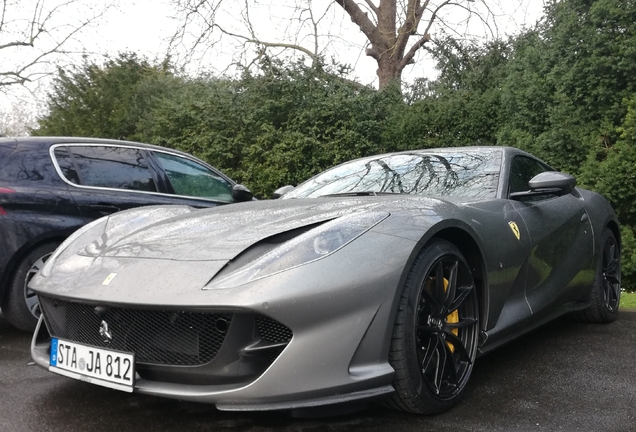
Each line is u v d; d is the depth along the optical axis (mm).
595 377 2910
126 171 4660
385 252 2254
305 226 2391
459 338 2617
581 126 7410
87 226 3029
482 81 10945
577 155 7355
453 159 3572
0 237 3766
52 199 4055
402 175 3496
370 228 2322
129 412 2471
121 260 2434
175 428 2303
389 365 2201
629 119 6605
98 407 2533
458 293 2596
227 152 11586
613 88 7105
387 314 2188
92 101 14945
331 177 3764
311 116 10914
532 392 2693
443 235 2637
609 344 3553
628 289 6508
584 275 3801
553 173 3137
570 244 3631
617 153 6715
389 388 2197
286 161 10570
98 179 4434
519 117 8391
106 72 15445
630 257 6430
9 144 4094
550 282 3406
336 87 11461
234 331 2074
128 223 2965
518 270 3014
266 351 2125
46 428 2307
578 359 3227
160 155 5000
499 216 2969
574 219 3705
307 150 10750
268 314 1998
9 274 3832
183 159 5184
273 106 11219
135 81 15461
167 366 2176
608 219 4129
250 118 11250
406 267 2266
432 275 2475
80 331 2414
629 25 6977
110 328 2281
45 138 4312
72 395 2684
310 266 2109
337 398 2086
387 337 2193
